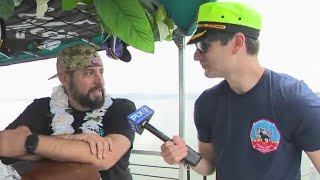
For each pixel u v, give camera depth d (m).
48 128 1.54
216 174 1.45
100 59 1.59
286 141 1.26
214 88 1.47
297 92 1.22
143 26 0.86
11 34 2.28
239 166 1.34
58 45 2.82
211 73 1.32
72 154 1.19
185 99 2.49
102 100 1.55
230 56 1.26
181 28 1.45
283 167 1.26
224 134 1.39
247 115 1.31
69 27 2.22
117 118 1.51
